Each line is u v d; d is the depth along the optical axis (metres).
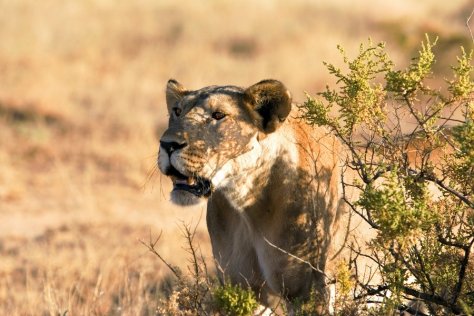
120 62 32.97
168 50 34.69
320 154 8.52
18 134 24.22
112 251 14.58
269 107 8.23
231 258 8.89
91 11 40.81
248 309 7.24
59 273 13.44
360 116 7.68
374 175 7.80
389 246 7.50
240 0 41.91
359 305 7.95
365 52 7.70
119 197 19.42
